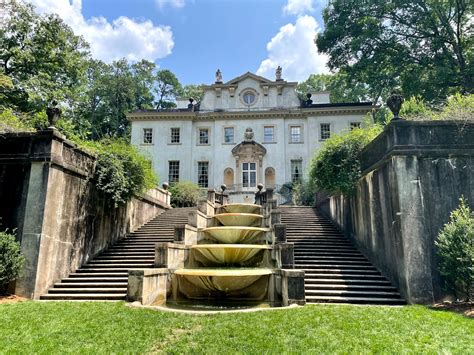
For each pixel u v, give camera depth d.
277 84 30.69
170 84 50.25
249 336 5.43
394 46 26.00
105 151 13.04
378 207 10.38
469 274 7.28
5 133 10.41
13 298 8.77
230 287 9.24
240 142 29.86
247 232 12.94
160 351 4.91
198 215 13.75
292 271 8.17
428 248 8.52
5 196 10.11
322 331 5.63
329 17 27.94
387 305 8.11
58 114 10.70
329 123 29.03
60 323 6.19
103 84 42.69
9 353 4.74
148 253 12.30
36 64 22.61
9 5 21.28
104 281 10.16
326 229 14.46
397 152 9.16
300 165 29.17
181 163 29.80
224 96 31.16
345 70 28.66
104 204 13.02
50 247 9.89
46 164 10.07
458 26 24.22
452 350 4.75
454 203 8.80
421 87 23.81
